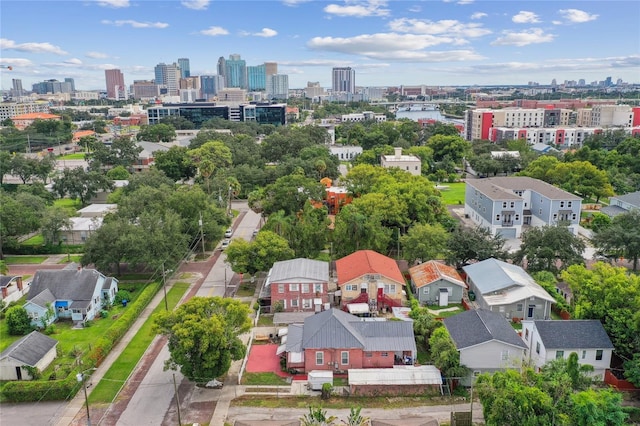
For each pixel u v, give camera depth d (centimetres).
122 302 6738
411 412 4453
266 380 4950
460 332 5125
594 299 5369
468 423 4181
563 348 4847
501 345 4825
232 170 13412
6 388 4609
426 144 18862
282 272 6569
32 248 8831
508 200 9412
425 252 7369
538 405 3734
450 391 4747
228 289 7188
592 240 7794
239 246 7162
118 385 4862
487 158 16038
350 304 6284
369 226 7644
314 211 8669
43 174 13575
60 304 6244
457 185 15088
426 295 6606
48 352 5212
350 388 4700
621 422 3650
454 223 9112
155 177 11700
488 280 6569
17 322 5872
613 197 10662
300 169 12862
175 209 8631
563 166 12150
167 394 4728
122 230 7288
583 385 4097
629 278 5272
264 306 6544
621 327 4919
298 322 5981
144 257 7000
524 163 15562
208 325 4591
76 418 4372
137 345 5644
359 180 10744
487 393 3934
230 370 5166
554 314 6281
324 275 6494
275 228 7981
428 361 5169
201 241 8862
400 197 8694
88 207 10775
